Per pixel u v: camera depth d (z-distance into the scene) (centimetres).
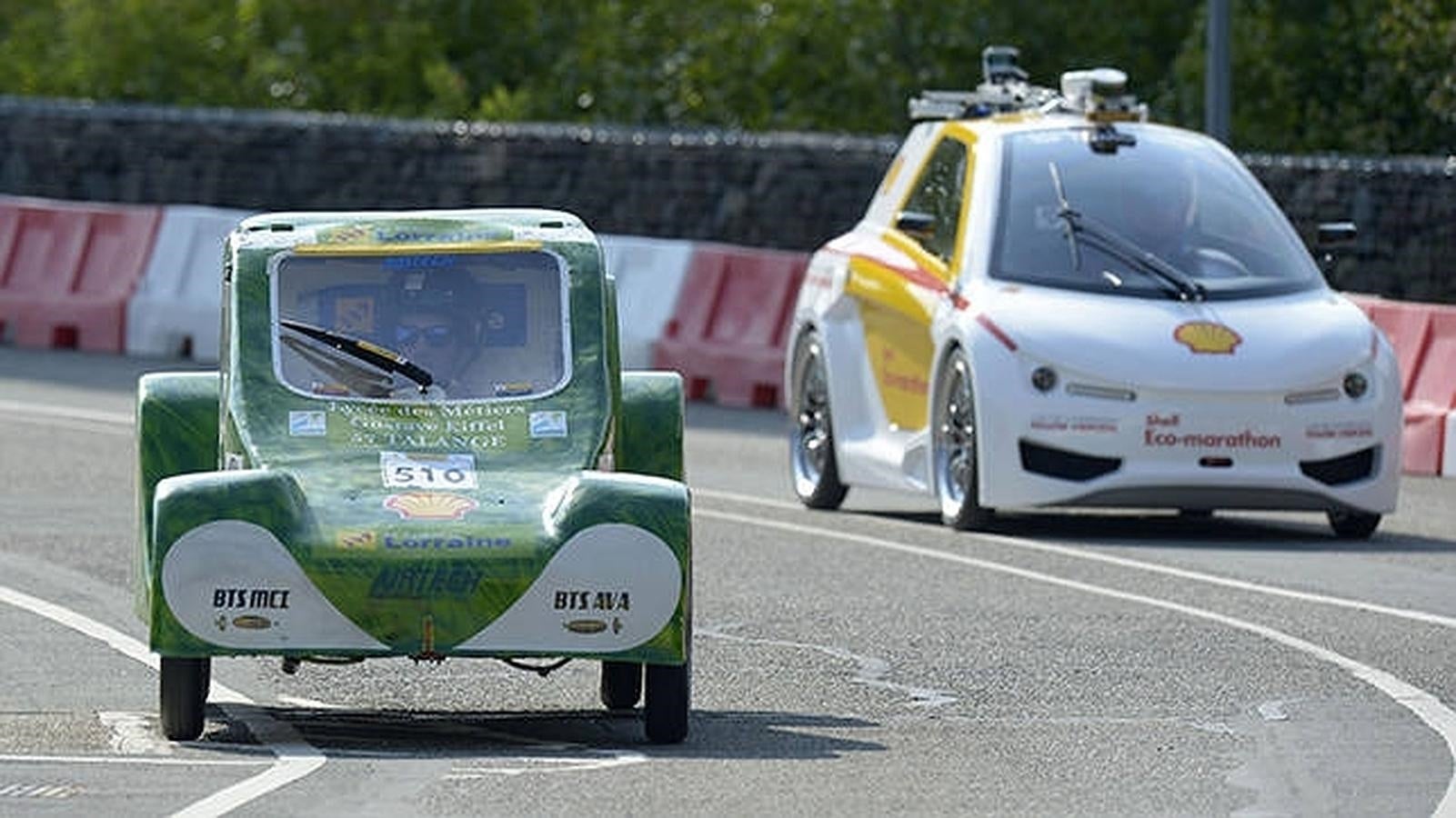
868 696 2708
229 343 2584
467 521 2369
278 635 2334
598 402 2556
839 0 8112
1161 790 2230
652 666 2405
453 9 9056
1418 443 4769
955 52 8044
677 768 2309
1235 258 4022
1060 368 3847
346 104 8906
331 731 2508
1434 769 2325
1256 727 2530
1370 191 5891
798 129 8050
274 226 2661
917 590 3416
